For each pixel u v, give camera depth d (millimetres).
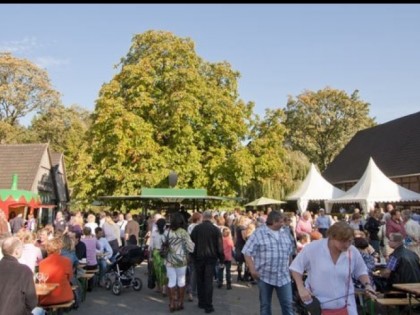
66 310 9047
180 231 9453
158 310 9492
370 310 8008
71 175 24828
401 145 34219
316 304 4328
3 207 19078
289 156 35250
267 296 6629
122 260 11320
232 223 16031
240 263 13258
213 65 28562
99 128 23797
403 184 30750
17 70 45531
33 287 5145
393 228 14805
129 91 24781
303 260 4629
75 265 9406
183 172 23750
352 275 4605
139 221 21000
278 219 6688
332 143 51781
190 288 10508
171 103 24156
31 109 47438
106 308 9680
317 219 17219
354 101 52094
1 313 4934
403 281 7883
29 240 8125
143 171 23062
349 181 37062
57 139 49406
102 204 24734
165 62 25516
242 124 26531
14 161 32250
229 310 9438
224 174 24562
